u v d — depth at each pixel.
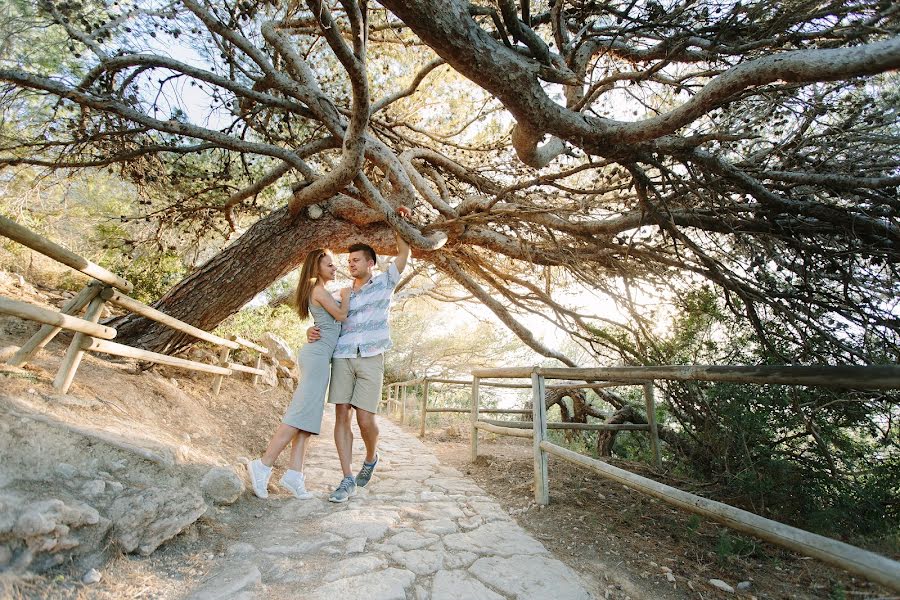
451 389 16.06
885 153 3.08
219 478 2.76
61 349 3.81
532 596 2.06
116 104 3.71
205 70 3.83
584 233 4.43
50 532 1.67
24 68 3.85
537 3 4.48
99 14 3.62
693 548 2.73
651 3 2.96
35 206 5.61
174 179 5.01
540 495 3.43
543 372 3.56
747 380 1.84
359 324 3.59
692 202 4.02
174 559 2.14
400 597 1.96
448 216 4.91
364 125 3.52
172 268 7.00
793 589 2.21
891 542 2.63
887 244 3.35
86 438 2.27
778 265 3.99
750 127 3.15
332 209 5.58
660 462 4.73
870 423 3.58
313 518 2.93
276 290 11.73
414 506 3.34
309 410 3.30
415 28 2.55
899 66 1.94
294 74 4.80
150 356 3.43
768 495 3.46
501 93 2.92
